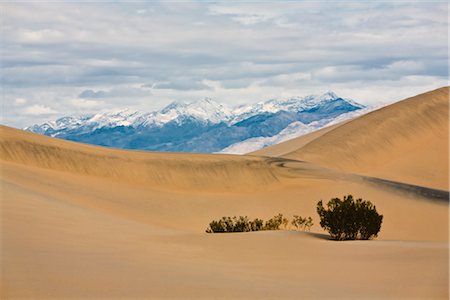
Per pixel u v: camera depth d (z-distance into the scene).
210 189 81.38
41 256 23.64
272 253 31.39
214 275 24.02
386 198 76.00
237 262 28.64
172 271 24.03
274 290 21.00
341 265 27.94
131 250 28.97
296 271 26.36
